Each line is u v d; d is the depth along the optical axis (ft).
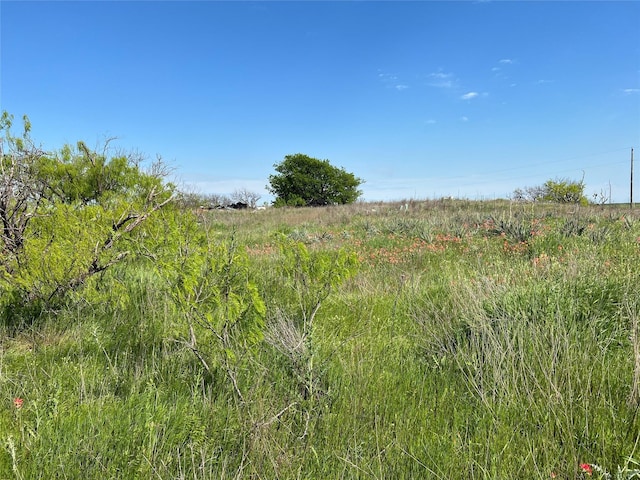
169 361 10.84
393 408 8.58
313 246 31.22
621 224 29.63
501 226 31.35
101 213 17.47
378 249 27.78
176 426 8.04
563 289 12.66
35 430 7.75
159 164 27.91
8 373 10.18
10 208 17.75
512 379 8.99
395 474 6.76
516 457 6.86
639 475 6.12
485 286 14.11
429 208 67.15
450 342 11.50
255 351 9.96
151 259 13.55
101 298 14.56
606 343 10.58
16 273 14.65
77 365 10.72
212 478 6.63
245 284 9.92
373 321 13.84
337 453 7.19
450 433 7.66
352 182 194.08
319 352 11.05
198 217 15.80
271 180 192.65
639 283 12.60
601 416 7.62
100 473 6.70
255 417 8.05
